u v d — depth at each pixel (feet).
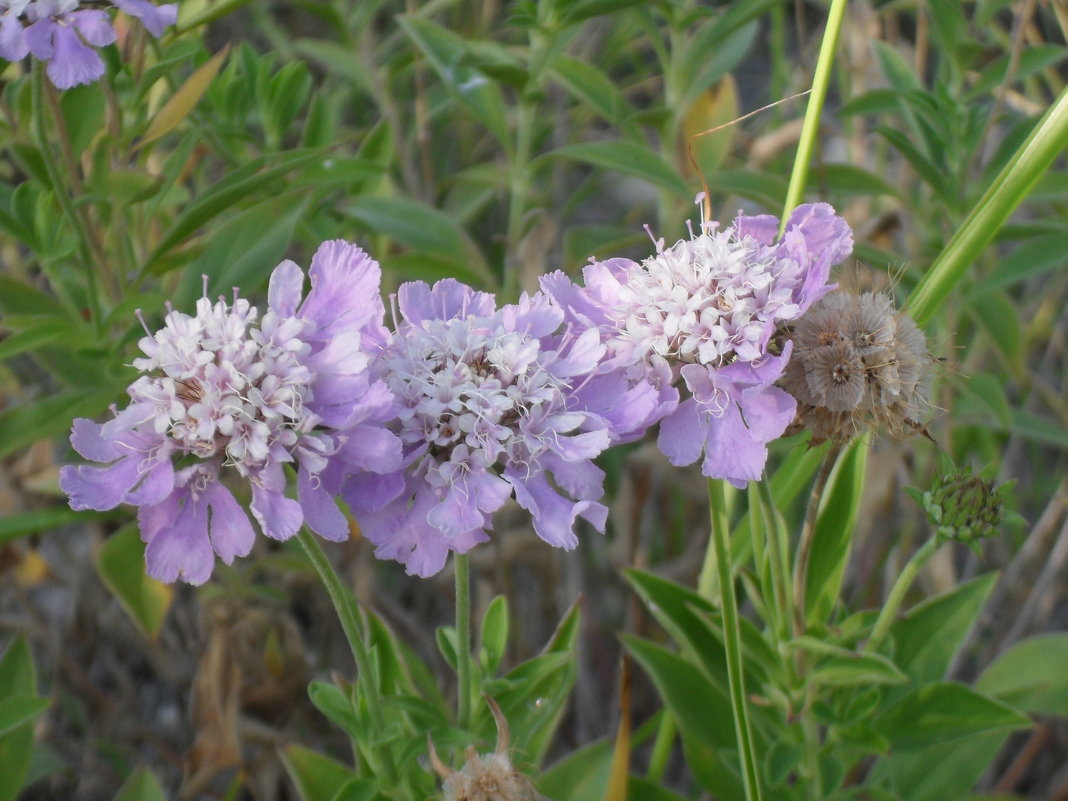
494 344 0.80
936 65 1.87
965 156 1.19
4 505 1.26
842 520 0.97
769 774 0.96
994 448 1.37
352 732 0.89
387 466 0.76
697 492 1.33
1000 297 1.26
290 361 0.77
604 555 1.46
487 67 1.22
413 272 1.24
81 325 1.06
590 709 1.32
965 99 1.26
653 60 1.99
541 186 1.74
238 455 0.76
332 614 1.36
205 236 1.14
